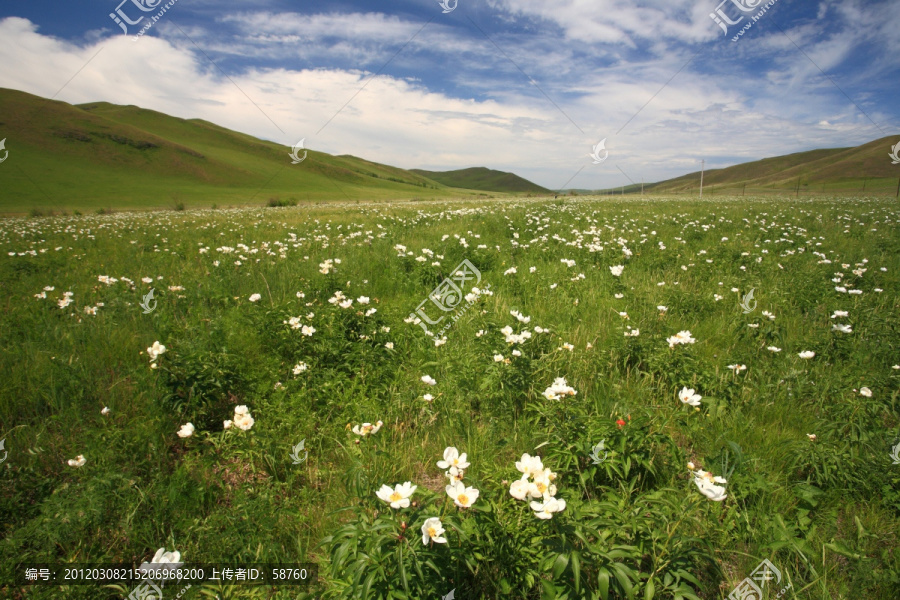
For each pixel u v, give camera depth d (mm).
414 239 10414
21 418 3234
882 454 2639
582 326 4863
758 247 9102
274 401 3408
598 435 2600
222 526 2299
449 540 1915
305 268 7457
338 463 2918
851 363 4000
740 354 4277
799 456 2689
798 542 2164
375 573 1669
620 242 8875
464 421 3266
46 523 2217
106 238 12016
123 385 3701
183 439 3125
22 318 4891
